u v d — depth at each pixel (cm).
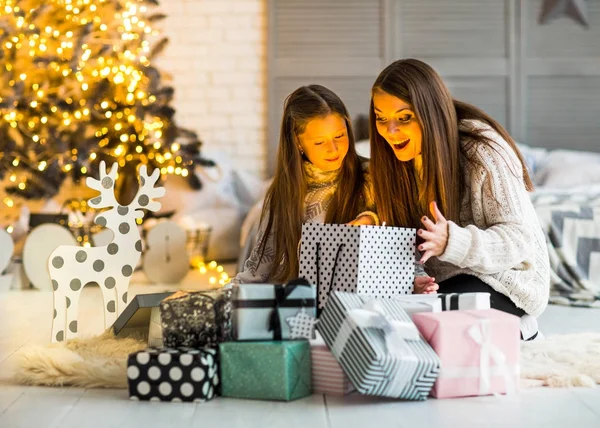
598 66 586
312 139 259
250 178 563
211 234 527
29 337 297
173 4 584
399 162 261
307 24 584
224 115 589
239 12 586
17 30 517
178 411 195
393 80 244
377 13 585
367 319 195
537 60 586
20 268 438
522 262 246
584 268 391
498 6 585
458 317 210
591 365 230
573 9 583
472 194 248
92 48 533
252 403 201
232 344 206
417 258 262
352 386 211
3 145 505
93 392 215
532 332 260
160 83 546
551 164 511
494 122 259
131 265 262
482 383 207
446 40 586
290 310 210
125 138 505
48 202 521
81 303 375
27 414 195
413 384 200
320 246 231
